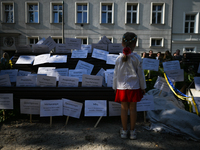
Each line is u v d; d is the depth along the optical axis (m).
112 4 14.36
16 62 3.35
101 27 14.50
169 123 2.35
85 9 14.70
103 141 2.05
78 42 3.46
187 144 2.00
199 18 14.60
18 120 2.67
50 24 14.34
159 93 3.17
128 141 2.06
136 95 2.01
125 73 2.04
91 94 2.56
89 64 3.27
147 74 3.85
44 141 2.04
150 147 1.93
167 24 14.49
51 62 3.25
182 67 4.02
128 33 2.11
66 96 2.56
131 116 2.12
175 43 14.70
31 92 2.54
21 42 14.39
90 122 2.63
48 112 2.46
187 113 2.48
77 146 1.93
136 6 14.61
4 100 2.55
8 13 14.59
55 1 14.17
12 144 1.97
